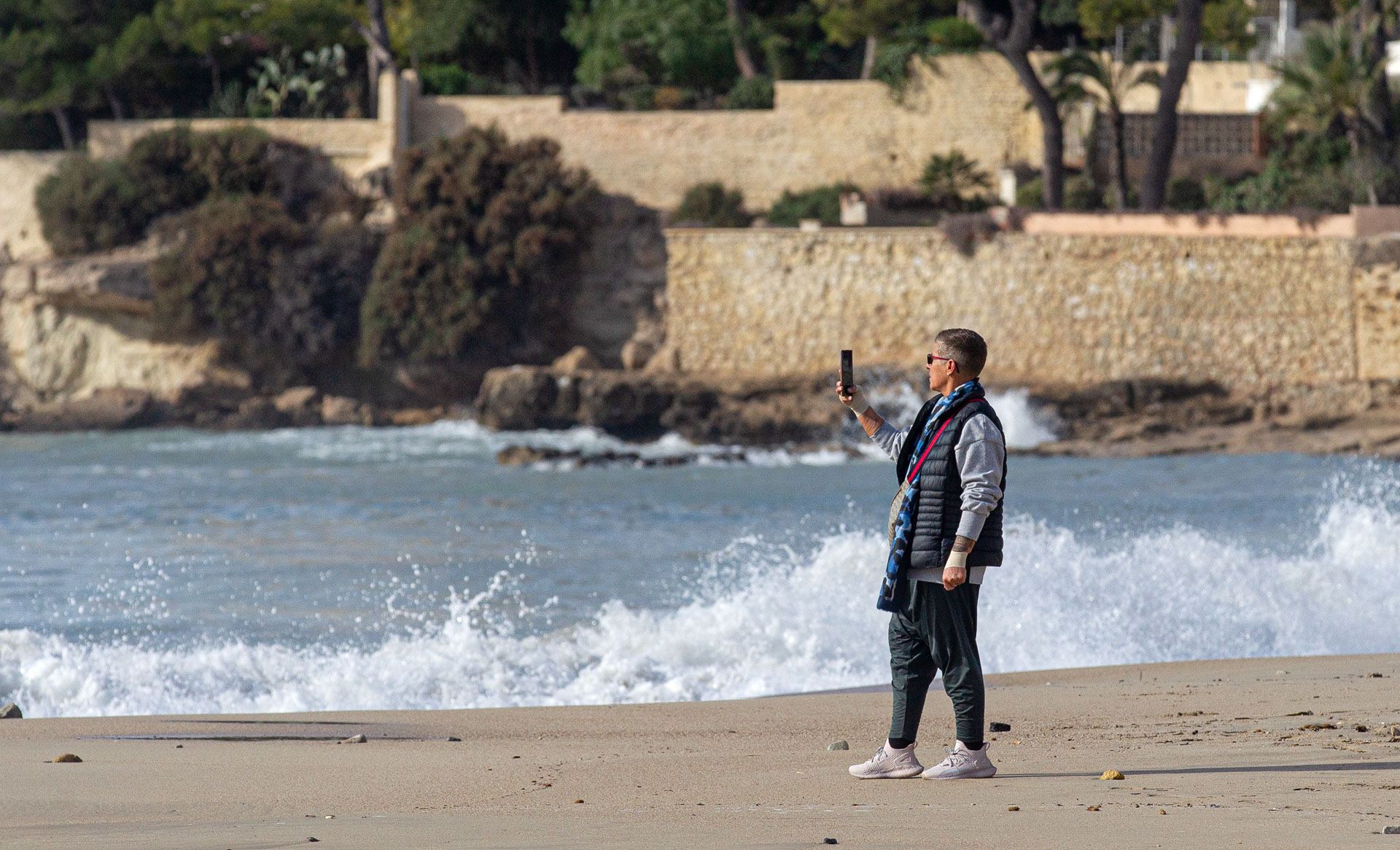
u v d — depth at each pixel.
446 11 111.75
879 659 23.41
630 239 95.62
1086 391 81.69
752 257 91.31
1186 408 80.50
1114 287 84.38
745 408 85.06
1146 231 83.81
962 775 11.39
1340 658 21.61
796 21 107.62
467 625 25.31
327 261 96.00
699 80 108.56
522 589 31.88
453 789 11.12
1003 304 86.50
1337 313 80.94
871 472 67.50
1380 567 30.36
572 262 94.88
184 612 28.70
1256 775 10.91
